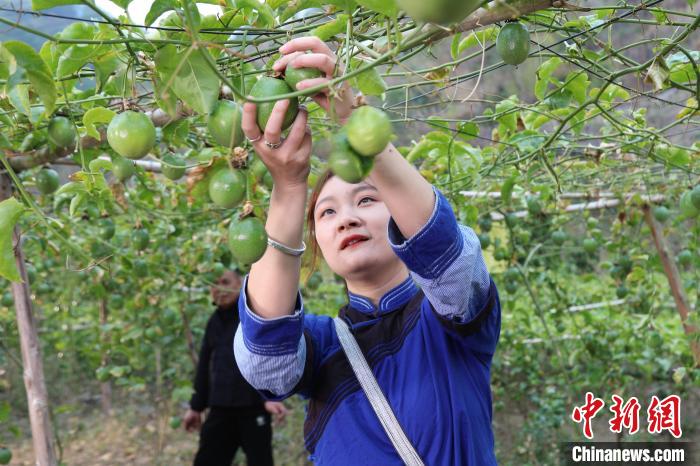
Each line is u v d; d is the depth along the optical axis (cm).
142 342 554
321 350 184
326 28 158
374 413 169
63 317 638
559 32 219
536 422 575
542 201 421
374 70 133
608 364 542
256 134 133
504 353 640
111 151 230
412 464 160
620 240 477
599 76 193
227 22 163
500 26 170
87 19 144
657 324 523
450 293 153
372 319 184
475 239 162
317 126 261
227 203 139
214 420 462
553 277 623
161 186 395
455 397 164
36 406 255
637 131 266
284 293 163
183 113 178
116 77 164
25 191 175
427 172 348
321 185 192
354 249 181
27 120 211
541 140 295
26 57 144
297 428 660
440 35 140
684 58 223
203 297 550
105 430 738
